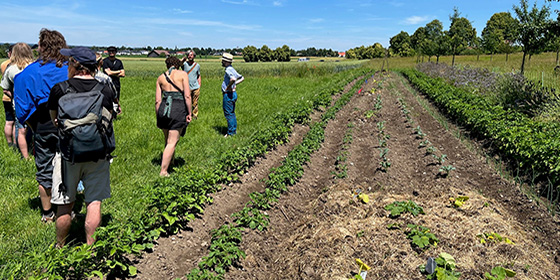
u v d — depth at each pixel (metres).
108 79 3.65
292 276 3.83
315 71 30.56
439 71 25.34
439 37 34.94
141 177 5.75
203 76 26.11
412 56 67.94
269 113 11.46
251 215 4.82
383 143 8.09
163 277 3.48
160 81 5.73
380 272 3.67
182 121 5.80
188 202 4.36
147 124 9.09
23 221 4.15
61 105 3.17
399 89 19.48
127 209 4.63
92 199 3.53
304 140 7.99
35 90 3.79
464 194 5.48
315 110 12.06
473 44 55.75
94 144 3.25
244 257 3.87
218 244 3.87
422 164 7.07
